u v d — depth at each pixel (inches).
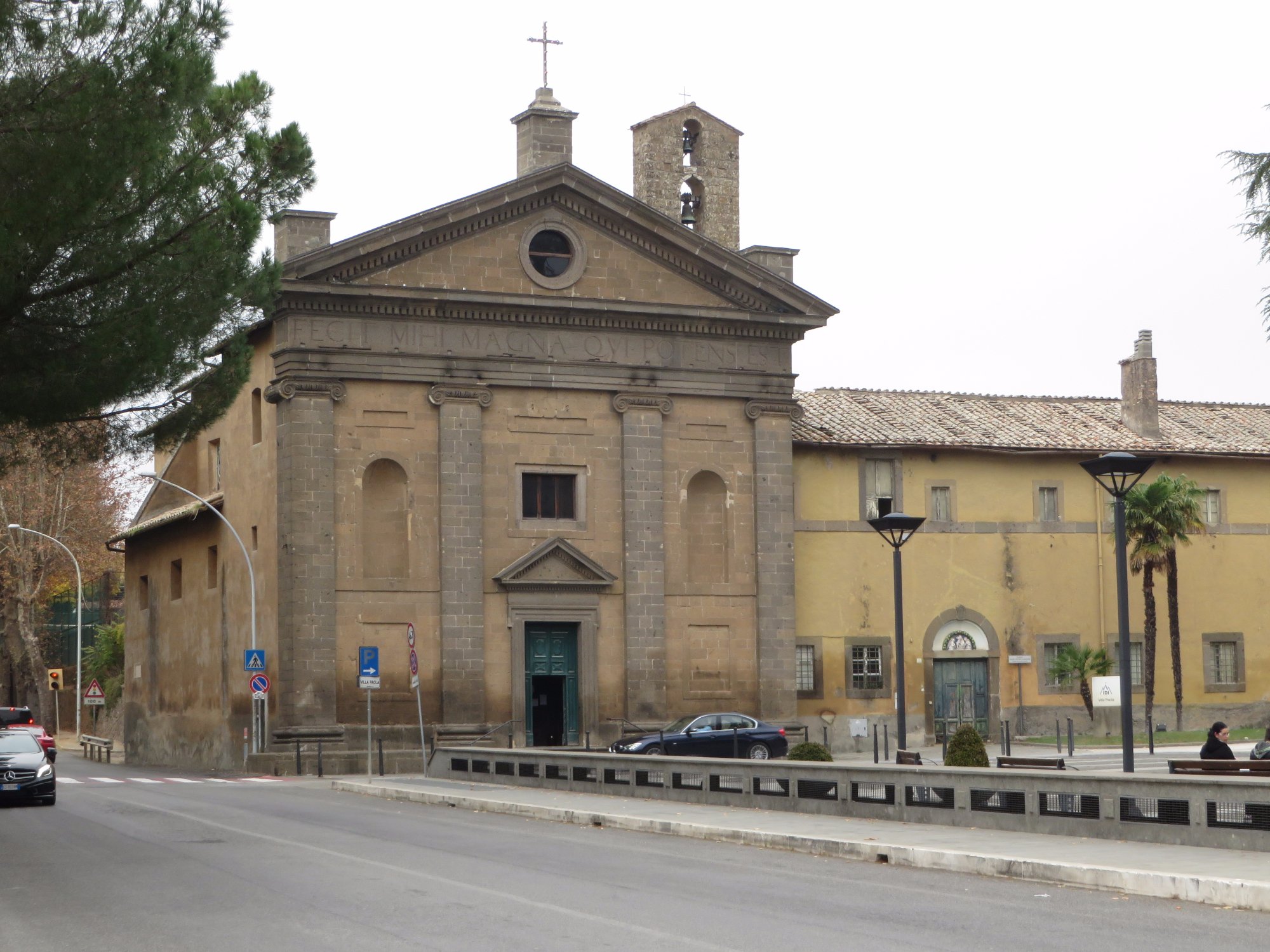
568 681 1723.7
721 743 1627.7
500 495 1699.1
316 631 1609.3
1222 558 2030.0
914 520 1212.5
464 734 1651.1
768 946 514.9
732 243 2043.6
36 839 926.4
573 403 1736.0
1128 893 635.5
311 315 1630.2
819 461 1888.5
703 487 1806.1
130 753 2202.3
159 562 2101.4
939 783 890.1
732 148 2059.5
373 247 1633.9
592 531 1734.7
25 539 2687.0
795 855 810.2
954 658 1914.4
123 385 884.0
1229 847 718.5
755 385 1812.3
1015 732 1925.4
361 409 1649.9
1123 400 2078.0
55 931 578.2
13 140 787.4
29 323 877.2
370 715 1446.9
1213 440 2055.9
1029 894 641.6
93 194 810.2
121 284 879.1
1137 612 1993.1
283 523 1619.1
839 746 1854.1
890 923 562.3
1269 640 2041.1
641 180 2041.1
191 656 1940.2
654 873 725.9
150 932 570.9
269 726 1642.5
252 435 1742.1
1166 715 1979.6
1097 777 789.9
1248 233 1114.7
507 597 1690.5
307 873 738.2
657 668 1740.9
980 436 1953.7
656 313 1754.4
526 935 544.4
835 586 1877.5
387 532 1663.4
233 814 1101.7
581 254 1738.4
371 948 525.0
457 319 1686.8
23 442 1018.7
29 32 793.6
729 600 1787.6
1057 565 1966.0
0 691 3218.5
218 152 927.7
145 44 824.3
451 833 945.5
